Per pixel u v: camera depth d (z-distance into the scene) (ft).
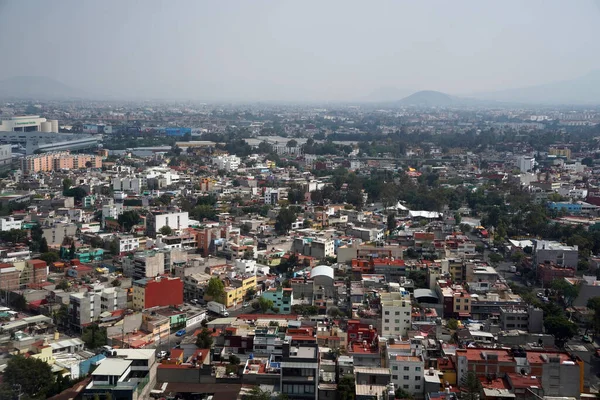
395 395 640.58
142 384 630.33
